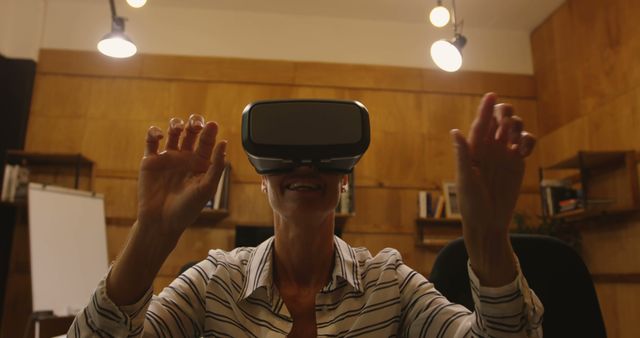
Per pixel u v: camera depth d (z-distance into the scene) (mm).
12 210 3955
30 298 3930
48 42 4383
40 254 3416
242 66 4473
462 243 1230
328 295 751
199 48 4484
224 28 4547
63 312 3400
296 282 782
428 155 4438
